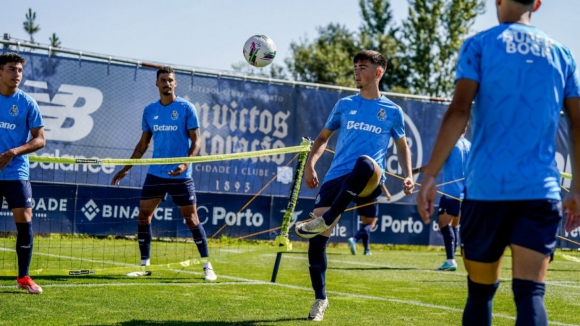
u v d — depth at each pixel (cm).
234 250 1248
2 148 641
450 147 340
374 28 5000
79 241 1278
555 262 1357
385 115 595
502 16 367
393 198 1492
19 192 646
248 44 1030
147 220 863
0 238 1241
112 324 520
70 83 1260
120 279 780
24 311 554
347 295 731
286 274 912
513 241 340
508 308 687
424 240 1519
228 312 590
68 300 616
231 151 1366
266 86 1393
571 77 362
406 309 649
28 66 1235
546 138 349
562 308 707
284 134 1404
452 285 878
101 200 1286
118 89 1288
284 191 1405
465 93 346
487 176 345
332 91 1438
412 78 4584
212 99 1353
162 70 859
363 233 1351
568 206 365
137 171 1308
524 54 347
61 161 752
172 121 862
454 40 4181
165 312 579
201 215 1345
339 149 596
